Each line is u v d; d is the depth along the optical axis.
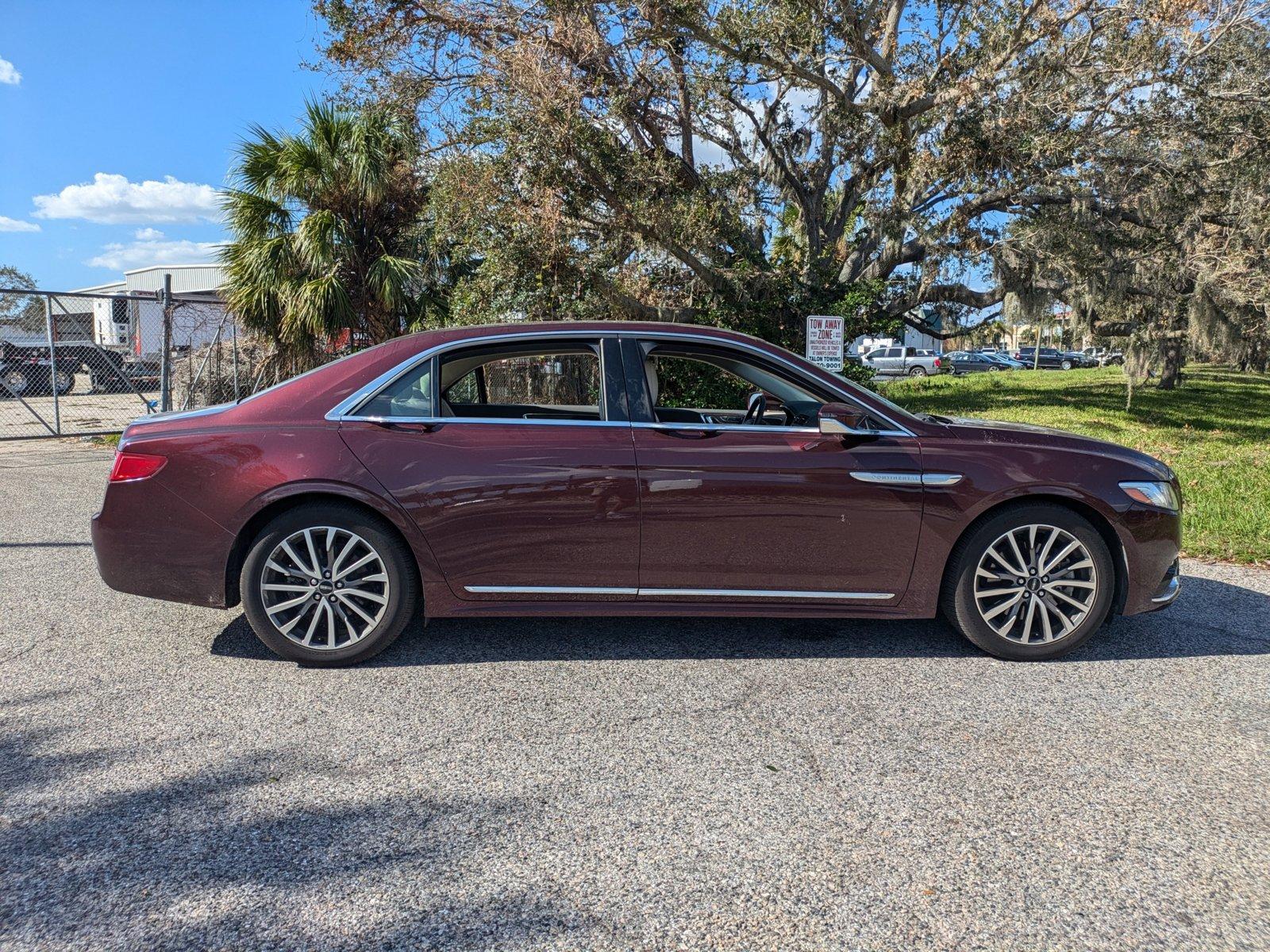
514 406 4.23
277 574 3.79
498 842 2.47
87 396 19.61
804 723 3.28
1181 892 2.26
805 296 12.45
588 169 10.17
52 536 6.39
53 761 2.93
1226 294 12.96
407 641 4.18
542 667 3.85
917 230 13.34
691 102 12.84
